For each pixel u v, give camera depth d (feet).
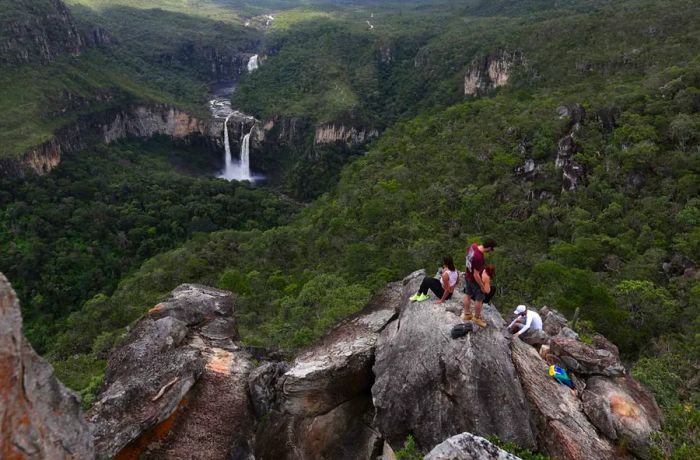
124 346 46.34
